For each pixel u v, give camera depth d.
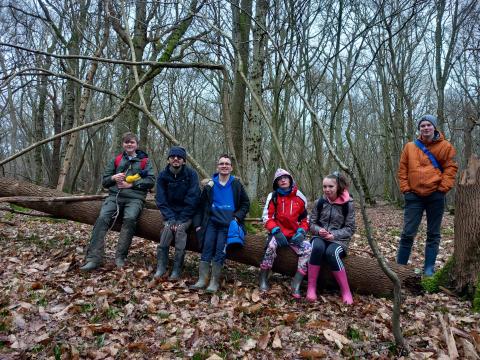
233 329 3.30
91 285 4.11
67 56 5.74
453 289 4.12
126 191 4.95
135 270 4.62
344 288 4.04
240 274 4.86
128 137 5.02
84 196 5.59
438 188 4.57
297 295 4.11
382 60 14.86
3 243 5.59
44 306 3.60
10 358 2.78
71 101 12.34
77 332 3.17
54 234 6.26
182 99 22.06
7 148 27.36
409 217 4.75
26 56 7.95
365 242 7.10
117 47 11.66
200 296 4.06
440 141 4.66
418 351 2.97
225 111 6.58
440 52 14.38
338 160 2.88
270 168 14.70
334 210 4.30
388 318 3.53
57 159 13.77
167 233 4.53
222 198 4.48
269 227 4.32
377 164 34.31
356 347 3.03
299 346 3.08
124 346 3.01
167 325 3.34
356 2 8.48
